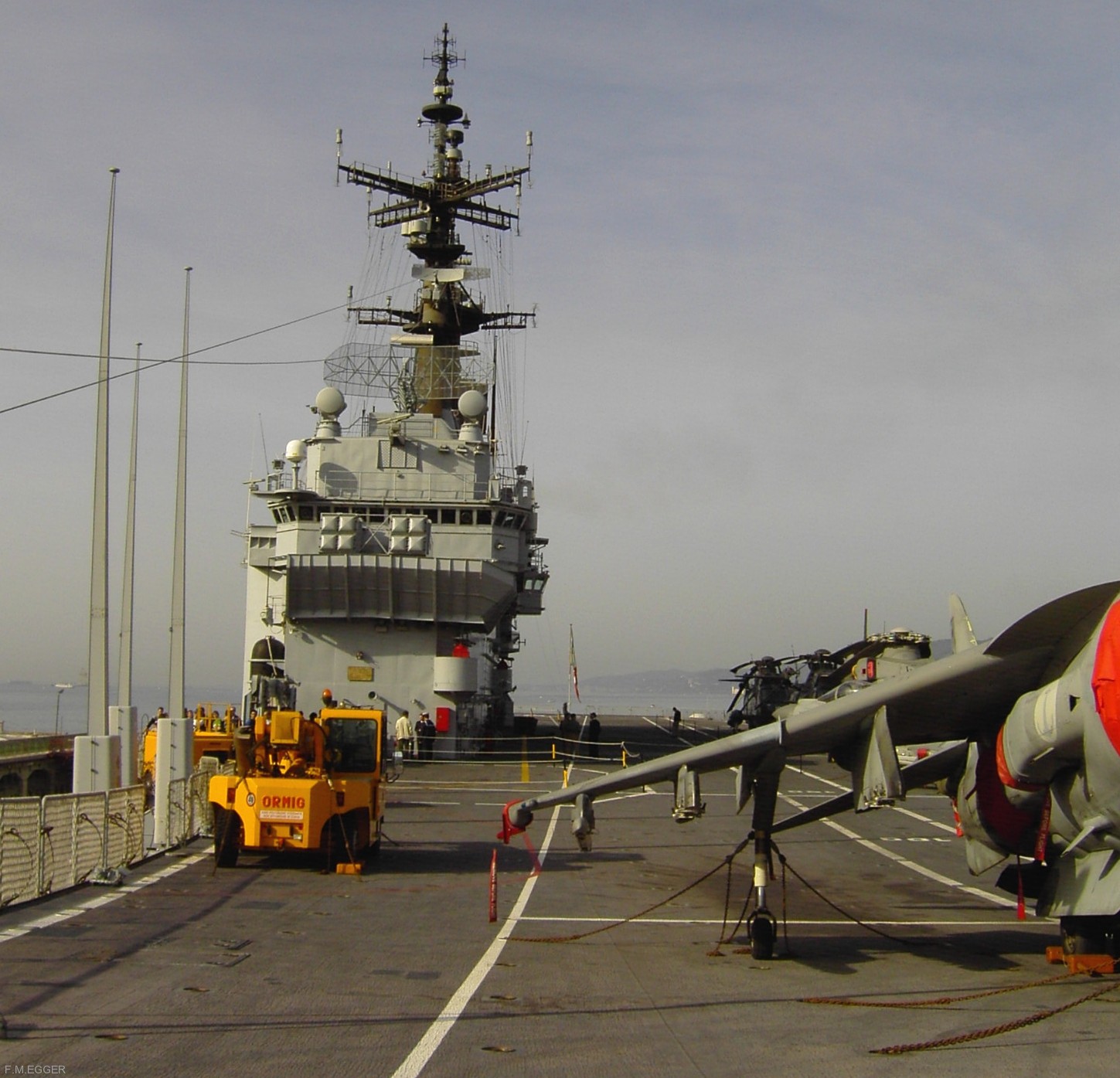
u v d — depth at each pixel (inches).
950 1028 442.9
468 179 2234.3
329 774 895.7
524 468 2054.6
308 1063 375.9
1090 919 558.3
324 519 1862.7
